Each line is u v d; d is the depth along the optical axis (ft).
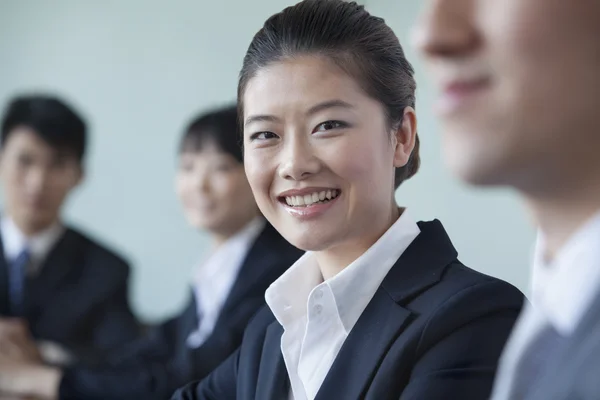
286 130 2.91
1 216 7.95
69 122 7.50
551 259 1.80
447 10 1.63
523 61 1.54
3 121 7.52
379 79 2.92
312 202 2.90
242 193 6.23
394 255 3.02
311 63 2.87
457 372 2.59
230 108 6.34
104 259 7.73
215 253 6.47
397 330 2.78
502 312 2.72
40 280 7.49
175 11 10.41
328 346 2.99
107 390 6.16
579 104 1.53
